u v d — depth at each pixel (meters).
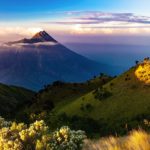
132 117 145.38
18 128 9.55
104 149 11.18
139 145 10.29
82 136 9.25
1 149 9.06
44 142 8.92
